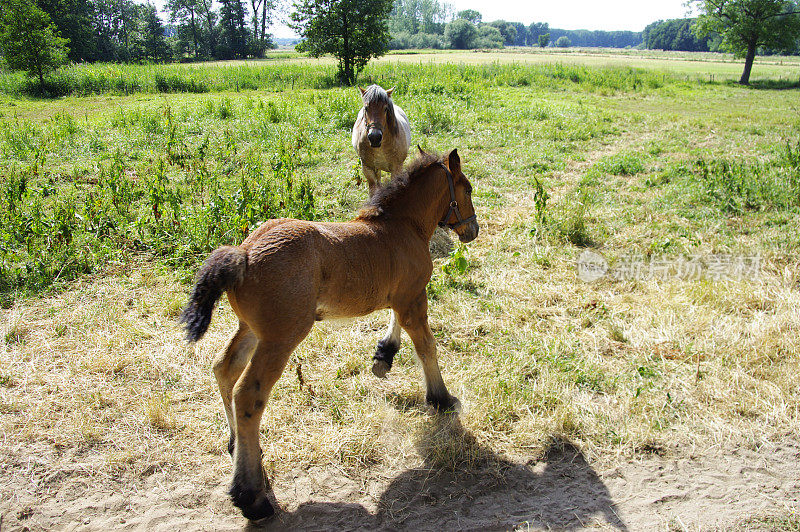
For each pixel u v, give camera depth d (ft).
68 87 75.72
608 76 87.20
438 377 12.75
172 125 38.68
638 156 36.04
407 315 12.16
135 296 17.30
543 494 10.79
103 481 10.64
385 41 85.35
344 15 81.71
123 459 11.07
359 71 86.84
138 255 19.92
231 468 11.05
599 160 35.14
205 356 14.47
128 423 12.06
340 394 13.30
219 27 237.66
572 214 23.48
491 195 27.81
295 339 9.57
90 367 13.76
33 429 11.70
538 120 48.55
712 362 14.60
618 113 55.21
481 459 11.58
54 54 76.07
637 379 14.14
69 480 10.60
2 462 10.86
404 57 167.63
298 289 9.40
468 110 49.88
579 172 33.37
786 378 13.76
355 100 49.16
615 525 10.06
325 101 51.26
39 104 63.10
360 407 12.88
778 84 102.63
